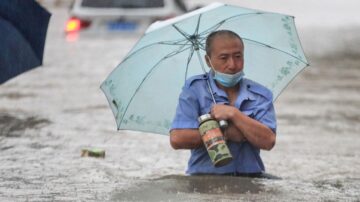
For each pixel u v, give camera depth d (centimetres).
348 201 1525
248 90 1557
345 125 2669
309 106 3059
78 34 5078
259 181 1595
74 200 1511
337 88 3550
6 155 2089
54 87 3491
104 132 2502
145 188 1574
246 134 1517
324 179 1817
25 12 1434
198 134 1532
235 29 1603
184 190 1531
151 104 1616
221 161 1467
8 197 1550
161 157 2098
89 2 5081
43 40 1461
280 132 2536
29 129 2541
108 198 1520
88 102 3112
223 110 1502
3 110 2916
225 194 1497
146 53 1594
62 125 2619
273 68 1602
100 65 4212
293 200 1493
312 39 5769
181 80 1614
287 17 1619
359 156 2167
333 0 8544
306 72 4075
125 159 2058
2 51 1403
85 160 2022
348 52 5022
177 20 1597
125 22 4969
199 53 1606
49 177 1773
